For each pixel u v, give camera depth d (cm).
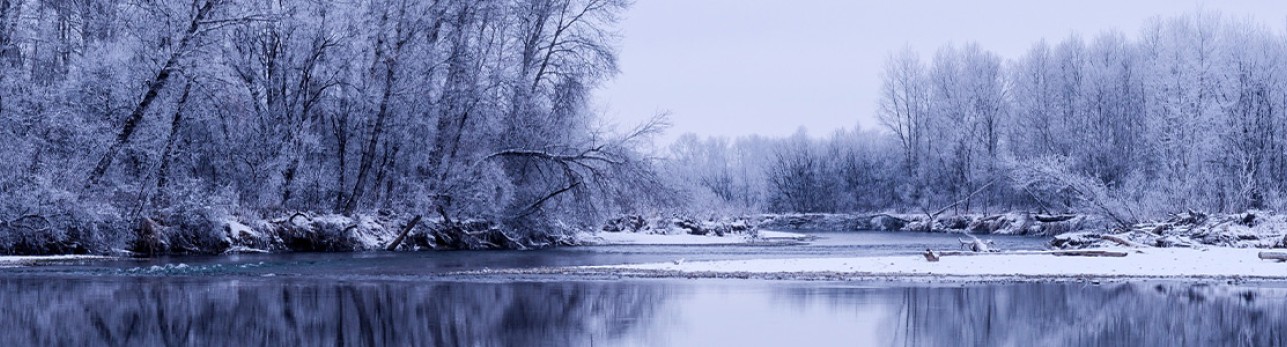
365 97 3762
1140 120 6762
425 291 1906
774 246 4300
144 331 1302
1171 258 2870
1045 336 1312
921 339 1268
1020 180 5762
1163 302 1734
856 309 1585
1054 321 1458
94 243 3073
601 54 4019
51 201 2900
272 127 3719
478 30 4016
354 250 3612
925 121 8788
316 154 3947
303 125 3756
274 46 3728
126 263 2738
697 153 12762
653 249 3947
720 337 1263
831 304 1662
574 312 1527
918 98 8831
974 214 7619
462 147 4031
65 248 3052
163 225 3225
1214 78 5362
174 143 3434
